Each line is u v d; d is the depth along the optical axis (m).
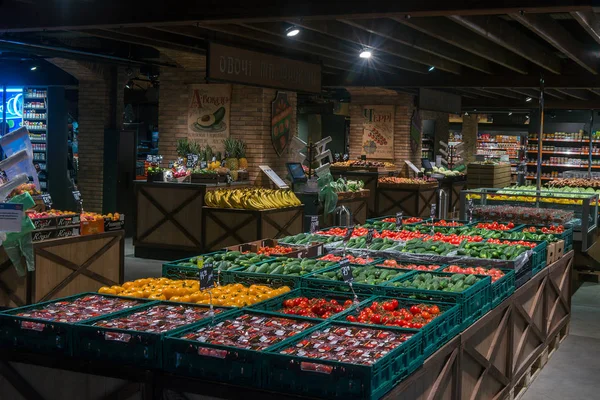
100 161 13.73
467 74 13.08
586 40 10.49
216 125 11.98
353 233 7.26
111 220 7.82
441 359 3.96
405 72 13.59
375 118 17.58
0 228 5.08
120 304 4.28
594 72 11.40
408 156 17.44
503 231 7.84
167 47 10.42
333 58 11.36
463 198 9.70
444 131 21.91
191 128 12.17
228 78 8.57
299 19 6.79
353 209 12.81
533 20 7.68
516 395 5.68
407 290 4.55
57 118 14.13
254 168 11.77
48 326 3.73
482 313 4.75
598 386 5.93
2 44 10.28
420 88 14.09
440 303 4.37
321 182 11.55
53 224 7.09
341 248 6.40
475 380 4.71
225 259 5.56
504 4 6.02
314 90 10.57
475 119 25.41
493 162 20.56
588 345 7.16
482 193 10.09
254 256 5.62
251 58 8.98
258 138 11.73
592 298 9.16
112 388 3.60
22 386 3.81
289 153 12.55
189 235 10.38
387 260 5.85
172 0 7.09
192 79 12.10
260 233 9.86
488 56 10.32
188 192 10.32
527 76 12.62
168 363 3.48
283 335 3.64
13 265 6.86
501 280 5.19
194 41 10.27
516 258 5.70
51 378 3.74
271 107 11.90
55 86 14.03
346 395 3.13
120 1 7.28
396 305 4.38
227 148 11.60
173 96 12.31
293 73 9.97
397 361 3.38
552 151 20.45
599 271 10.03
